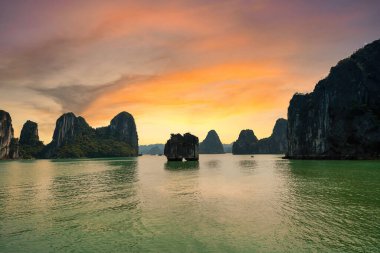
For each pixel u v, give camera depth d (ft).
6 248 60.75
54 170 288.51
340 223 72.28
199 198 108.47
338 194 109.81
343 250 56.08
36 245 62.03
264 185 140.15
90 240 64.13
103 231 70.13
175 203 100.01
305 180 155.22
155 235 66.23
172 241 62.13
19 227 74.74
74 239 65.00
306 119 476.54
